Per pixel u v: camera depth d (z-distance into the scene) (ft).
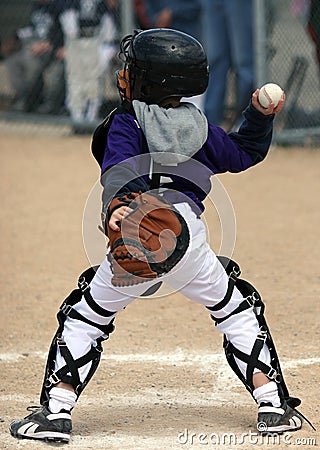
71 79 102.17
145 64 30.30
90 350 31.37
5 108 110.93
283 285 53.01
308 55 99.55
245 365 31.58
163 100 30.60
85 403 36.40
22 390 38.14
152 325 46.80
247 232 65.10
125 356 42.27
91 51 100.27
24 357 42.50
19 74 107.76
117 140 29.73
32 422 31.60
